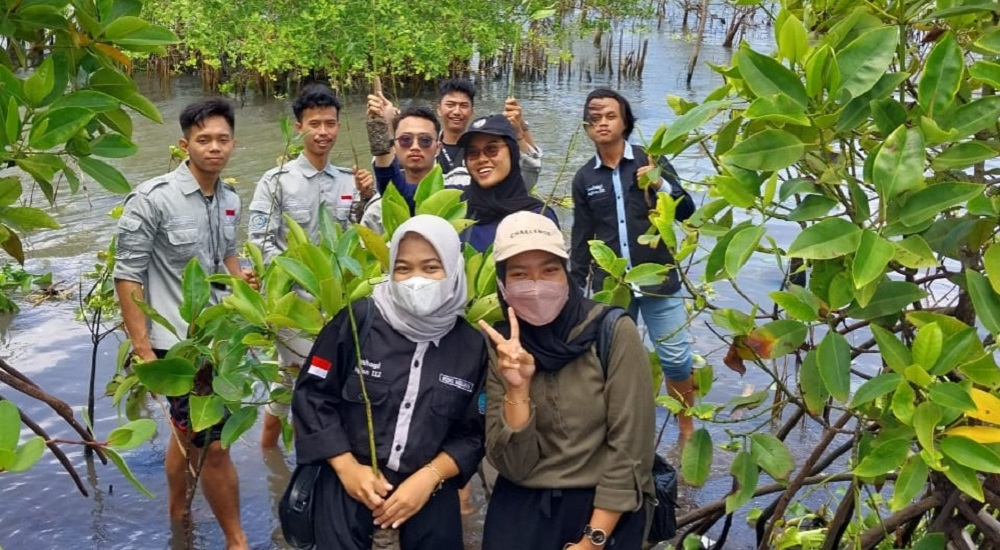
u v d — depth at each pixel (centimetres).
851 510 348
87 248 822
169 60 1877
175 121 1404
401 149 479
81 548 436
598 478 291
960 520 322
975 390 256
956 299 403
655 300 524
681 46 2356
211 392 366
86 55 286
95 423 544
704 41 2448
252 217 521
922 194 252
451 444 308
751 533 459
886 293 283
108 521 459
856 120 263
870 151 294
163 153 1172
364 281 332
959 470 260
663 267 360
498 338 284
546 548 296
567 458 291
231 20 1706
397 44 1539
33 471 498
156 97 1714
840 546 386
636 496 285
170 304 434
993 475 306
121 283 422
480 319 320
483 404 305
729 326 321
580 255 540
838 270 287
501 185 415
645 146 367
